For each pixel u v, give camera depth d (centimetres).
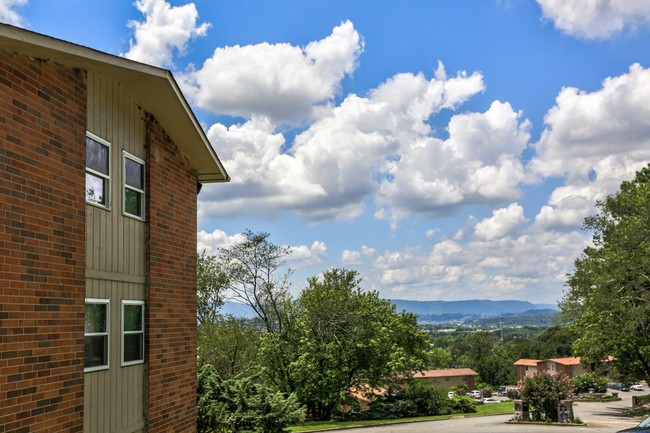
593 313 4353
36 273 978
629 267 3922
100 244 1188
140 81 1272
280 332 4609
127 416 1261
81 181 1116
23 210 956
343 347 4653
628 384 9425
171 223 1502
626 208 4291
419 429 3488
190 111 1427
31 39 934
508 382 13112
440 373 11544
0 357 892
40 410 970
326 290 4747
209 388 1986
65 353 1038
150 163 1401
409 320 5675
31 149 983
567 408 3388
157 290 1405
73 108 1107
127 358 1284
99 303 1183
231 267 4469
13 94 950
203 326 4153
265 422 1966
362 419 4562
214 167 1667
